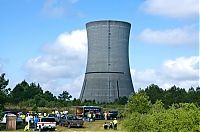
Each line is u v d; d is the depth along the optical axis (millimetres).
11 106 95312
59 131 48531
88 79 124500
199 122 23344
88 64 126062
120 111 79188
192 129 23219
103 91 119625
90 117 70188
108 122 63750
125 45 123812
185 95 96625
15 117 50250
